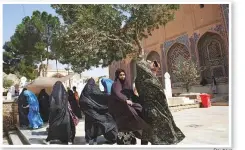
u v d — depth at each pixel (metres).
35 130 6.99
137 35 12.03
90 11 11.02
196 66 15.57
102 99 4.66
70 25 11.23
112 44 12.14
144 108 3.70
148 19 11.52
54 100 4.84
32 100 7.39
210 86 15.01
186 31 17.08
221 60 14.94
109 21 11.21
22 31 22.06
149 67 3.77
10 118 8.34
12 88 16.45
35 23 21.36
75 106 8.85
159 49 19.44
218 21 14.79
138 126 3.69
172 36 18.27
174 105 10.22
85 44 11.17
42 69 21.97
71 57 11.85
